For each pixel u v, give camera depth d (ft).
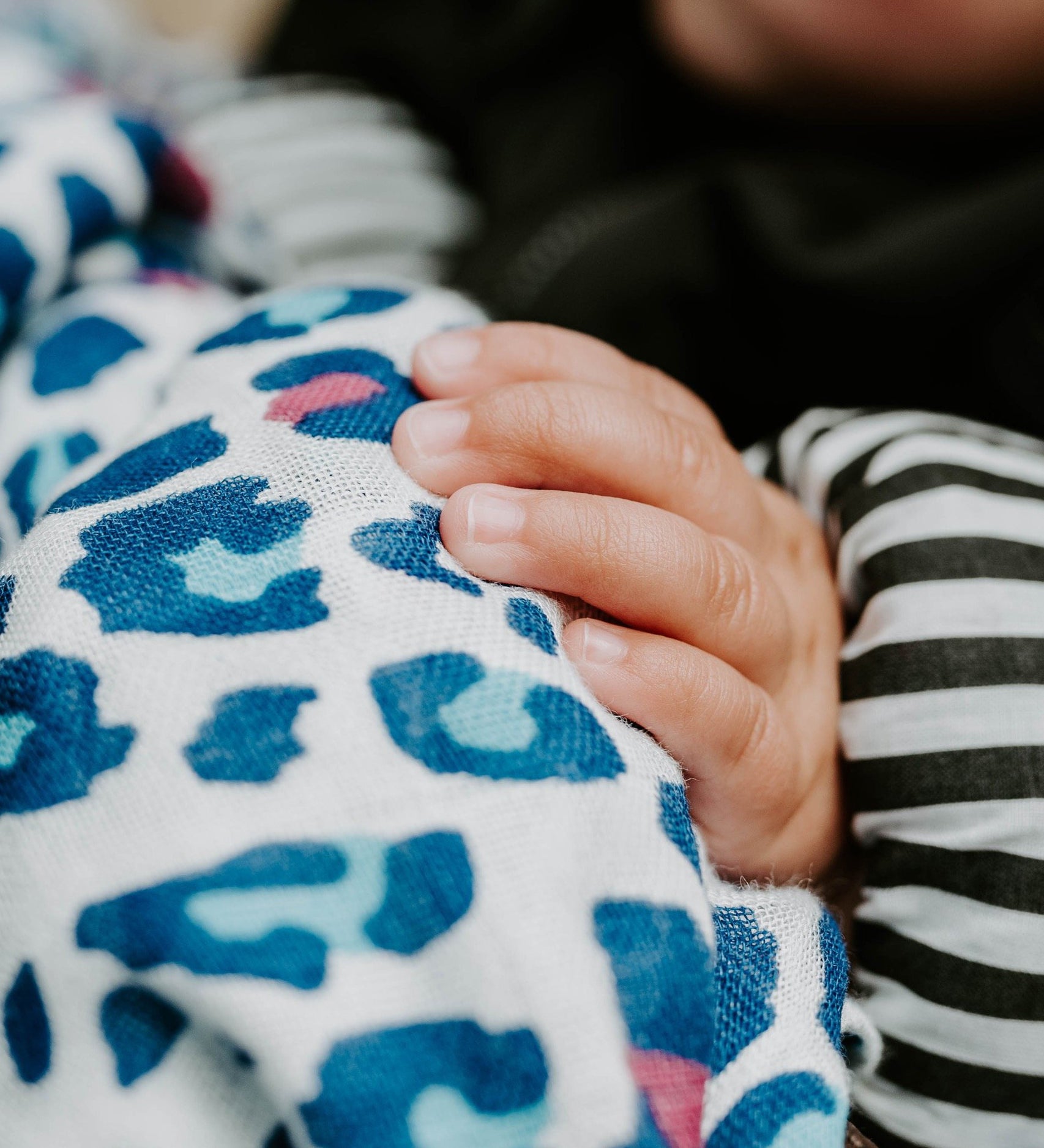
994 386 1.82
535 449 0.97
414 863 0.72
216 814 0.72
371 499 0.87
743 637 0.99
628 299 2.06
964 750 1.00
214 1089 0.72
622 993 0.72
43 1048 0.73
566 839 0.74
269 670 0.77
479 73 2.70
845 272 1.86
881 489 1.20
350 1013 0.69
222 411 0.96
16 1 2.74
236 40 3.89
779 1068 0.82
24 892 0.73
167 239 1.76
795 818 1.05
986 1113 0.99
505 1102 0.68
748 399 2.10
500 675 0.79
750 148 2.31
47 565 0.83
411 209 2.47
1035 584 1.08
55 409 1.25
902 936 1.01
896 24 1.87
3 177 1.36
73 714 0.76
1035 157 1.90
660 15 2.23
